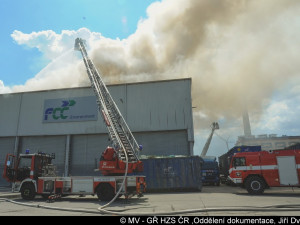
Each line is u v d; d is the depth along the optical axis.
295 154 13.70
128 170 11.72
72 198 12.99
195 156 16.64
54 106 24.53
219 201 10.12
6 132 24.77
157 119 22.23
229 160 18.12
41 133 24.09
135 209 8.27
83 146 23.36
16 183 12.52
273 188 17.72
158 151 21.80
